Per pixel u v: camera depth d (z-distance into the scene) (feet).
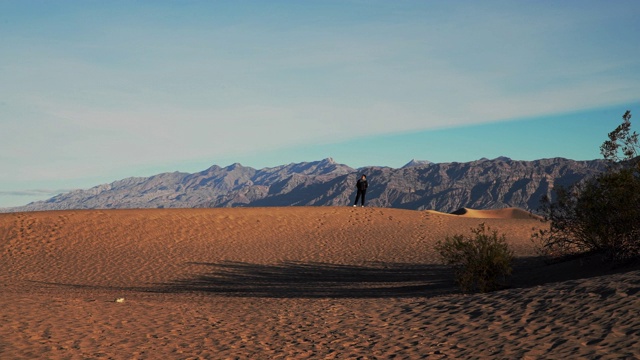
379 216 135.85
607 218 55.11
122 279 83.97
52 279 83.97
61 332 39.63
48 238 109.60
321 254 103.50
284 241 114.62
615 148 57.77
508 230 123.54
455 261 60.49
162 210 134.51
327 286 73.87
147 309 51.42
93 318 45.50
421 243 111.65
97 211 130.00
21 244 106.01
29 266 93.30
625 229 53.72
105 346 36.45
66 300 54.34
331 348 35.19
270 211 136.98
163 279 84.07
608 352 27.40
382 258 98.63
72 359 32.94
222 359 33.63
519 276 62.59
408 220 133.49
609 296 35.83
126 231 115.85
